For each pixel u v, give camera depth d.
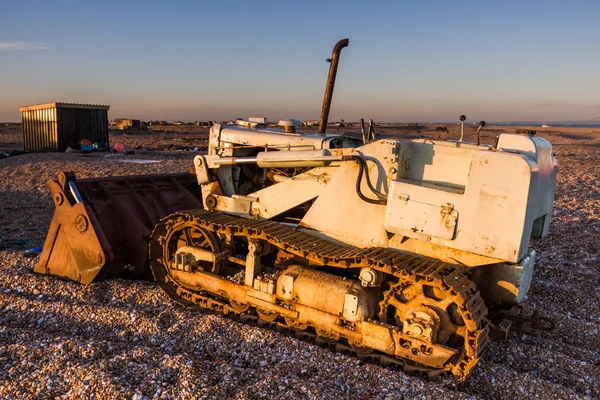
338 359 4.98
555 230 11.12
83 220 6.69
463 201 4.47
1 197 14.84
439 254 4.83
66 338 5.23
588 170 22.34
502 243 4.35
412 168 5.09
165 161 22.17
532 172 4.29
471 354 4.47
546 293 7.29
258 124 6.96
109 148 28.67
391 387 4.48
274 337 5.39
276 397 4.24
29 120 27.84
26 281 6.94
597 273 8.20
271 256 6.20
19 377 4.51
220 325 5.69
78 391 4.24
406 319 4.73
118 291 6.66
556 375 4.93
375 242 5.17
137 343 5.36
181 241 6.53
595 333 5.93
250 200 6.12
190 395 4.21
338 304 5.09
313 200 5.78
